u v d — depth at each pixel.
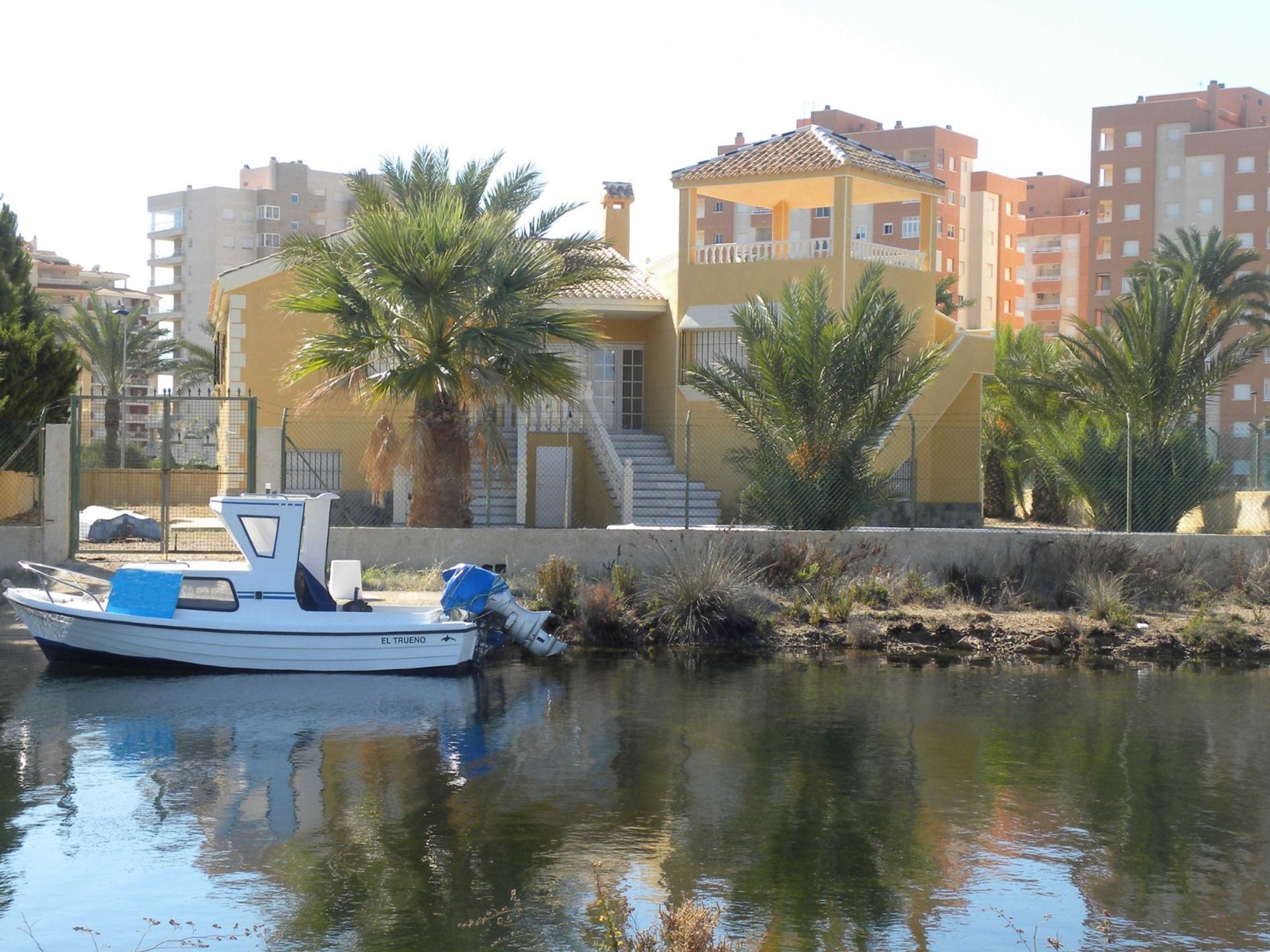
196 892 8.70
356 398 23.45
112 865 9.19
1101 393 28.06
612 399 32.84
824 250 29.92
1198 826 10.38
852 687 15.96
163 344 59.66
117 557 21.86
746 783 11.49
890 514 30.69
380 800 10.80
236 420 29.38
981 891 8.93
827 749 12.76
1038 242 103.56
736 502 29.45
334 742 12.76
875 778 11.70
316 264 23.02
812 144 30.84
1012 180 100.12
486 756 12.27
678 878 9.07
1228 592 21.39
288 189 108.00
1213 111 87.69
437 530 21.48
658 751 12.58
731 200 33.00
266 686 15.42
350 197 112.00
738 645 18.66
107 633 16.03
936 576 21.77
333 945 7.85
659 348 32.00
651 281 33.59
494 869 9.18
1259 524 26.81
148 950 7.78
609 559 21.48
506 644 18.64
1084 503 25.89
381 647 16.27
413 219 21.94
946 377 30.38
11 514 26.38
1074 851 9.77
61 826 10.03
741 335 24.52
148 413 61.50
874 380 23.59
